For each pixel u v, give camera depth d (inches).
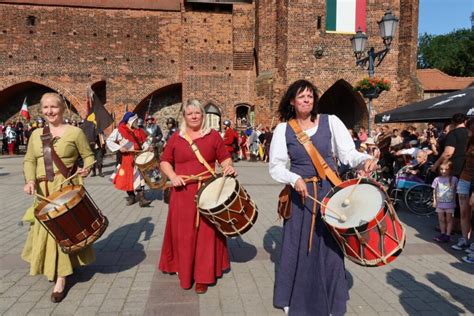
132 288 152.3
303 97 118.6
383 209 104.4
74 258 146.5
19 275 164.9
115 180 311.3
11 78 892.0
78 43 910.4
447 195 222.8
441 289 156.3
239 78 948.6
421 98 809.5
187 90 938.1
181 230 149.4
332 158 123.0
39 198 142.9
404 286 159.2
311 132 122.1
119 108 928.3
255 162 759.7
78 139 147.6
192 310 134.3
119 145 302.8
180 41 943.0
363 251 104.2
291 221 123.6
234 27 940.0
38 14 894.4
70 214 128.9
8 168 584.4
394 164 390.9
